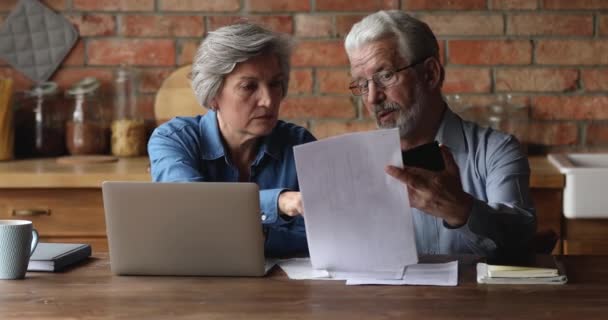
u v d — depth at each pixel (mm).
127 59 3549
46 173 3041
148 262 1922
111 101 3588
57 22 3551
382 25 2334
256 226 1877
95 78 3562
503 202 2277
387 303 1702
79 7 3543
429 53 2379
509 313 1632
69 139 3496
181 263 1917
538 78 3439
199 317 1624
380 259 1859
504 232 2031
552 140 3465
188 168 2229
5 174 3037
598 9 3404
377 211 1826
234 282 1873
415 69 2354
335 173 1814
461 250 2385
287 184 2408
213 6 3498
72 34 3549
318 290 1801
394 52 2336
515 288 1804
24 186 3039
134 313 1651
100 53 3557
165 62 3539
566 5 3408
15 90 3592
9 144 3404
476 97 3461
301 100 3498
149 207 1889
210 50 2182
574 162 3328
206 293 1785
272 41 2186
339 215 1844
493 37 3436
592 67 3428
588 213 2939
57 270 1982
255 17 3482
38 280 1901
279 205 2023
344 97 3486
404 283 1844
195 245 1897
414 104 2369
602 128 3449
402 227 1828
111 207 1901
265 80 2201
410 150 1984
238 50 2158
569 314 1622
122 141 3492
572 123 3455
